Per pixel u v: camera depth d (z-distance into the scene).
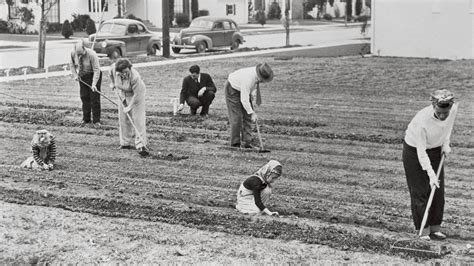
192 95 16.28
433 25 31.44
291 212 8.93
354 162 11.83
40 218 8.43
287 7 39.72
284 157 12.12
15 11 45.53
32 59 29.48
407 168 8.09
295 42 42.19
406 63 28.89
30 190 9.61
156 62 28.48
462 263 7.12
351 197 9.66
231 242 7.69
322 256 7.28
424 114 7.85
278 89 21.25
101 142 13.18
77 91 20.27
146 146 12.76
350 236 7.94
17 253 7.23
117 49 30.84
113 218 8.52
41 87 21.05
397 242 7.73
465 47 30.72
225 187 10.20
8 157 11.78
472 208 9.27
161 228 8.15
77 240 7.66
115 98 19.05
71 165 11.31
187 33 35.31
